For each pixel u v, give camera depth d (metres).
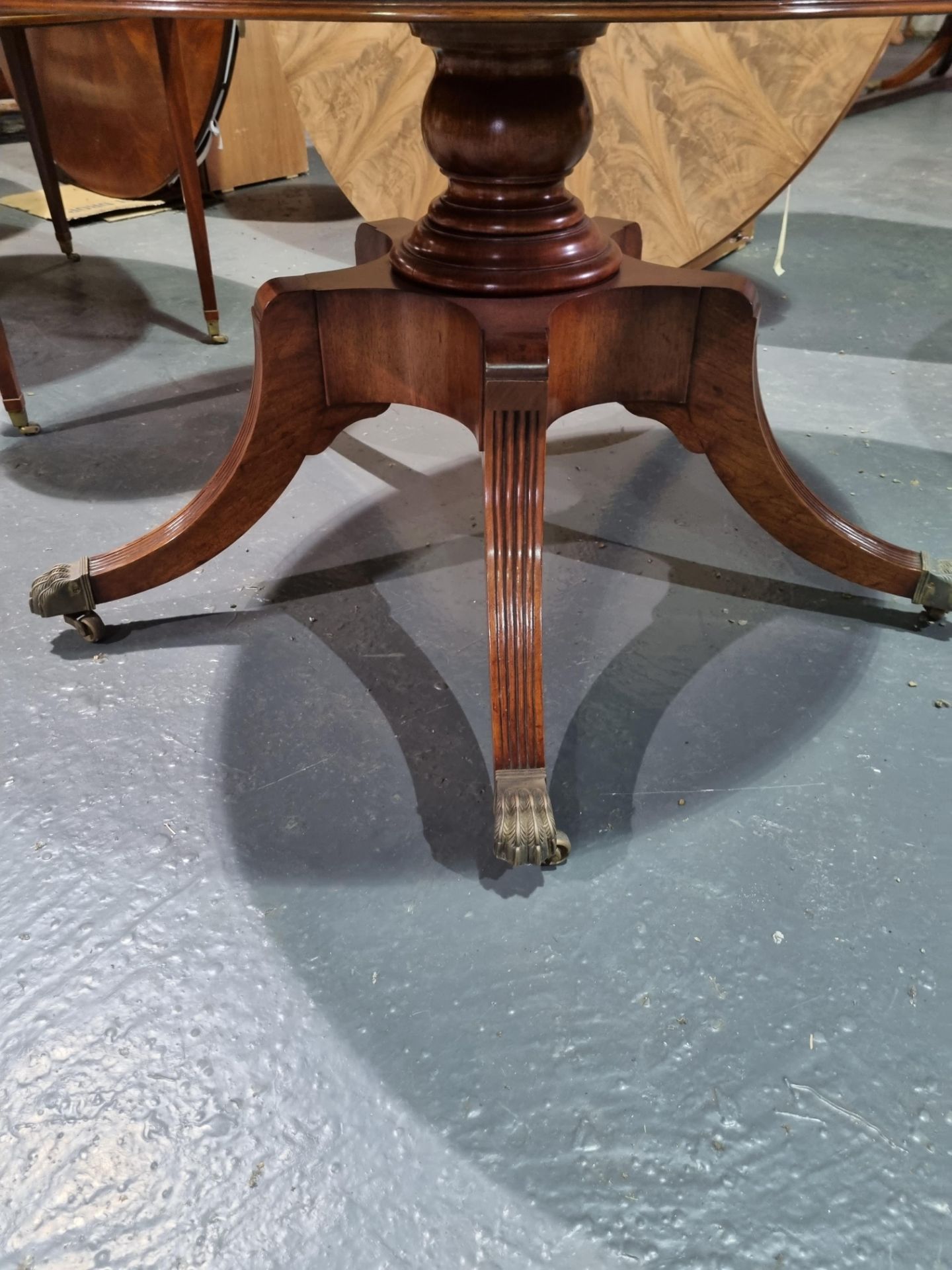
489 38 0.73
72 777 0.82
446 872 0.74
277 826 0.77
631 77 1.76
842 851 0.75
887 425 1.40
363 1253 0.52
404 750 0.84
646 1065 0.61
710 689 0.91
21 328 1.78
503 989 0.65
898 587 0.98
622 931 0.69
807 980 0.66
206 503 0.94
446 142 0.80
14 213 2.52
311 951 0.68
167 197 2.59
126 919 0.70
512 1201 0.54
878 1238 0.53
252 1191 0.55
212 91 2.19
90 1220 0.54
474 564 1.10
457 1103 0.59
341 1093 0.59
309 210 2.51
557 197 0.83
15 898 0.71
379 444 1.38
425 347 0.83
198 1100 0.59
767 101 1.68
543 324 0.76
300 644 0.97
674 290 0.81
